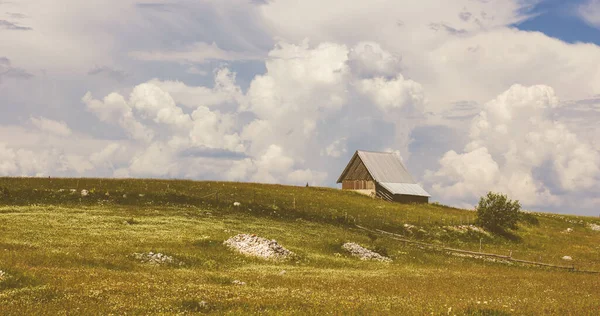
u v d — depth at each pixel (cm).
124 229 5341
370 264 5169
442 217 9156
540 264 6344
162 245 4678
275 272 4034
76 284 2547
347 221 7756
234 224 6325
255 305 2261
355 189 11894
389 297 2791
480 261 6331
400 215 8794
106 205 6644
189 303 2233
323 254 5369
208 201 7506
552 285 4059
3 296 2162
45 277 2672
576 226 10450
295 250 5225
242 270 4106
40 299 2189
